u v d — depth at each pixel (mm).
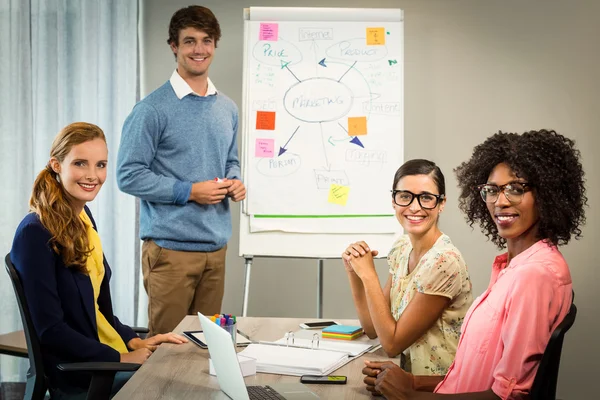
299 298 4016
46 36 3613
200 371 1766
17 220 3484
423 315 1899
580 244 3893
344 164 3463
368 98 3486
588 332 3891
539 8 3883
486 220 1726
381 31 3510
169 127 3027
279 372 1749
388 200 3451
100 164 2186
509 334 1445
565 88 3898
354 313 4000
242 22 3936
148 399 1538
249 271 3463
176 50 3068
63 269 2105
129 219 3820
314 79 3496
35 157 3633
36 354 1987
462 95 3936
